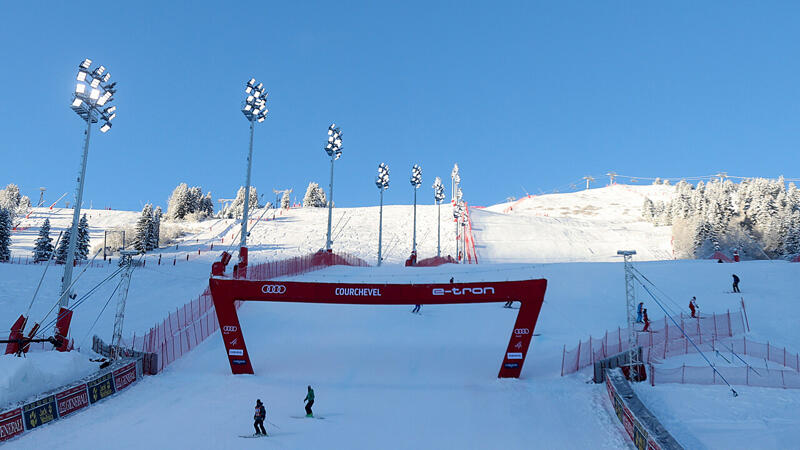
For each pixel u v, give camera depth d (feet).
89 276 131.13
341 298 76.89
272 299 76.48
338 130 177.88
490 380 72.43
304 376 74.02
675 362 73.10
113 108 87.61
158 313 103.35
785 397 60.03
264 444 48.80
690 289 116.57
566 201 539.29
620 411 56.29
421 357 82.53
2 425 48.52
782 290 108.78
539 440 51.34
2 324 90.53
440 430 53.98
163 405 60.75
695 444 48.70
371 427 54.65
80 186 81.56
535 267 155.12
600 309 106.22
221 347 86.79
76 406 57.62
